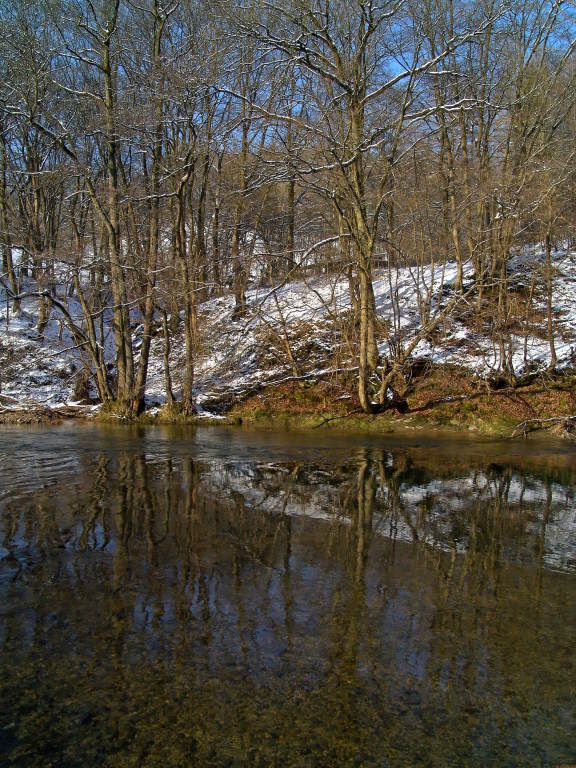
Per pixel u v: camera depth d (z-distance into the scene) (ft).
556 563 18.24
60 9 56.49
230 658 12.09
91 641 12.69
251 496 26.16
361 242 53.11
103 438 44.88
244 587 15.72
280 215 77.66
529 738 9.90
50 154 78.74
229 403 59.72
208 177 80.02
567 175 52.21
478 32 49.90
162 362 70.79
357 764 9.23
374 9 47.96
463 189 57.88
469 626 13.75
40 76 56.80
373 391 56.70
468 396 53.78
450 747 9.64
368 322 55.01
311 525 21.80
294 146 54.44
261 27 50.80
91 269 65.87
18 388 68.18
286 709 10.51
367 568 17.40
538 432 48.78
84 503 24.32
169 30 60.03
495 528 22.00
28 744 9.55
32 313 81.97
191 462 34.71
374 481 30.07
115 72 58.44
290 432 50.57
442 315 53.93
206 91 54.65
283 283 57.41
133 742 9.64
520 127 60.44
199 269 63.41
